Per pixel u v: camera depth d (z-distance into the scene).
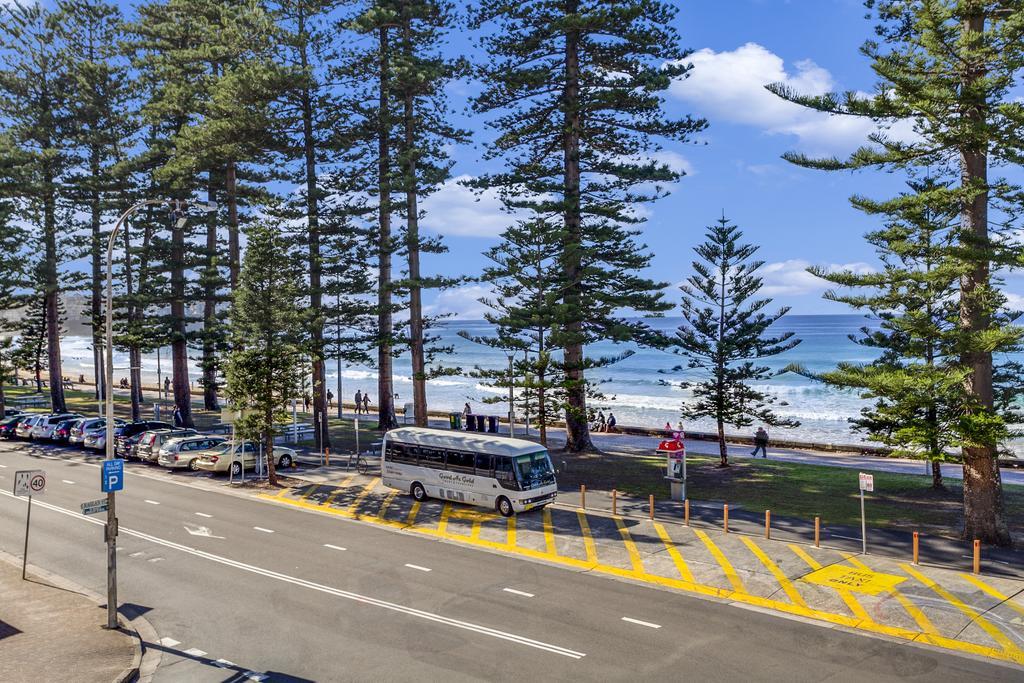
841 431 54.97
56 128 53.56
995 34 20.20
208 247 53.31
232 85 40.06
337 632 15.84
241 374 31.91
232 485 32.38
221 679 13.62
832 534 23.16
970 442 20.58
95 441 40.91
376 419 56.59
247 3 45.41
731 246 35.12
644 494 29.30
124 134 54.00
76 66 51.84
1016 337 19.59
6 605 17.48
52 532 24.20
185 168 45.78
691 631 15.77
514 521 25.62
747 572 19.61
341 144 42.50
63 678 13.53
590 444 39.62
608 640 15.28
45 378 101.38
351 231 42.34
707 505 27.27
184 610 17.23
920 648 14.84
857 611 16.80
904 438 22.52
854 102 21.61
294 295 34.00
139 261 50.22
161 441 37.69
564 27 36.06
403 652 14.73
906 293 23.77
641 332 37.88
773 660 14.23
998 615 16.38
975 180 20.81
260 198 44.12
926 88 20.81
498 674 13.67
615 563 20.78
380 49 42.31
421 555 21.78
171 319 49.28
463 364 143.25
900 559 20.47
